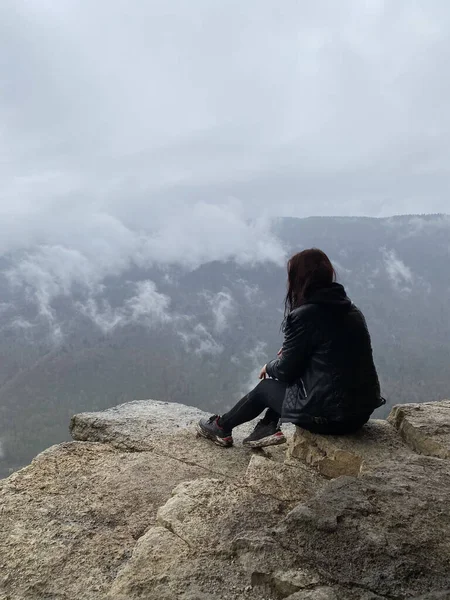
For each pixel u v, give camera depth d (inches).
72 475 90.4
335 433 87.5
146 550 59.6
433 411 95.7
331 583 49.7
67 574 63.1
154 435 108.7
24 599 59.6
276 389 95.6
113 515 77.0
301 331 82.4
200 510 67.4
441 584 48.4
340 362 81.4
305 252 84.5
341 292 83.4
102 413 121.4
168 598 51.1
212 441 105.5
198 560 56.6
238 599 50.1
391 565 50.9
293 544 55.6
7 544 69.0
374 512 59.4
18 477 89.0
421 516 58.6
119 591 53.8
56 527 72.9
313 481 77.5
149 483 87.6
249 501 69.6
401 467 71.8
